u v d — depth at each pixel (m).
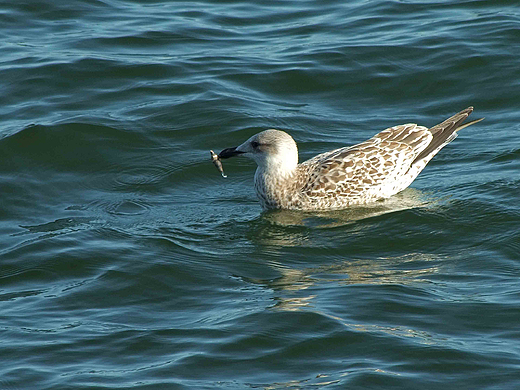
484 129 18.84
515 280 12.80
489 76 20.48
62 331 11.78
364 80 20.67
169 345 11.34
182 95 20.05
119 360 11.04
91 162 17.72
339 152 16.27
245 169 17.78
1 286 13.19
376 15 23.62
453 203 15.55
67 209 16.08
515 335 11.32
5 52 21.67
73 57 21.39
